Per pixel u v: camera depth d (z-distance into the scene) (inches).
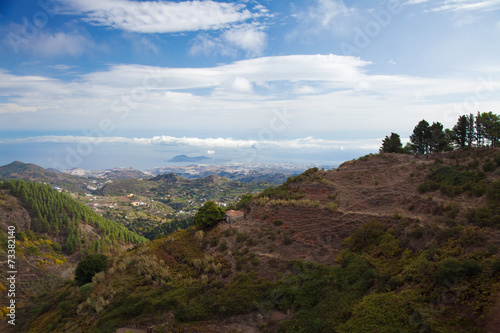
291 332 832.3
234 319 962.7
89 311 1190.3
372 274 883.4
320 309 869.2
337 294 893.2
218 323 962.7
